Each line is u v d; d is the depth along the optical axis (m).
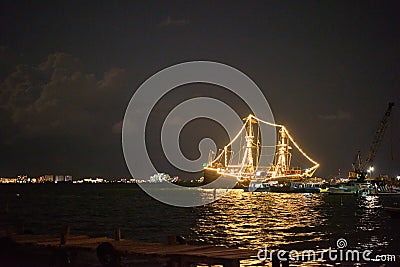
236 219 83.44
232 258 22.47
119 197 195.88
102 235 56.19
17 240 28.91
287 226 68.81
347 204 137.38
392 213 73.94
